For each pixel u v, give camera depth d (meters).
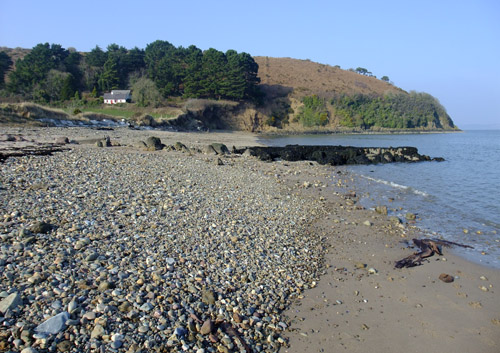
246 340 5.61
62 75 81.81
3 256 6.59
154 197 12.28
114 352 4.70
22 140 24.80
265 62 140.62
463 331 6.36
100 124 49.03
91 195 11.44
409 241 10.91
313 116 101.00
